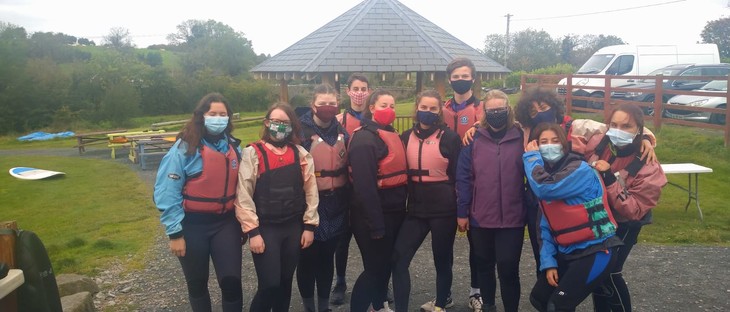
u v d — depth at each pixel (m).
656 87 12.17
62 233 7.54
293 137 3.64
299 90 35.22
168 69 47.03
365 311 3.83
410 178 3.88
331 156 3.82
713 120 13.38
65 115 34.25
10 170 13.19
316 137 3.83
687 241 6.34
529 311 4.35
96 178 12.32
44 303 2.99
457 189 3.84
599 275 3.23
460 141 3.90
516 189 3.71
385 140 3.77
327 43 9.41
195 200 3.39
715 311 4.32
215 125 3.41
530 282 5.02
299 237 3.61
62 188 11.16
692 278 5.07
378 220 3.64
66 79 37.41
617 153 3.51
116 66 40.75
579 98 14.75
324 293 4.11
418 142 3.87
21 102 33.44
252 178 3.49
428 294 4.74
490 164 3.73
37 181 12.02
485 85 34.00
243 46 58.59
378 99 3.81
